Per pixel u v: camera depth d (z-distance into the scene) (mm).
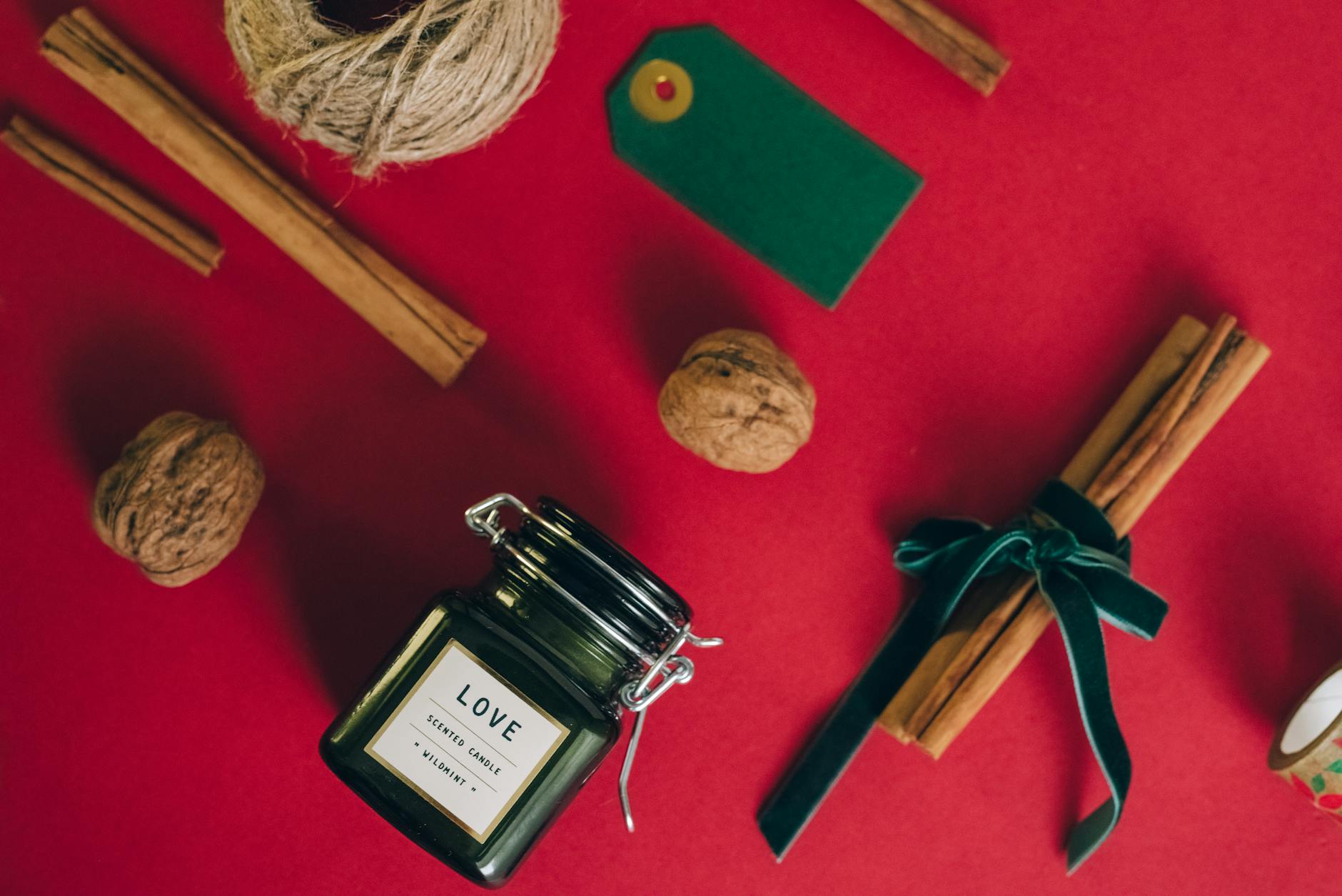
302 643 471
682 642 424
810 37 474
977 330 474
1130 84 473
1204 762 476
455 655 422
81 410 469
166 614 471
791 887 477
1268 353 455
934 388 474
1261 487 473
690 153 473
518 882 476
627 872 476
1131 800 477
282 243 462
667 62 473
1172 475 474
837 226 473
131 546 445
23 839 471
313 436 471
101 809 472
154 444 446
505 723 423
